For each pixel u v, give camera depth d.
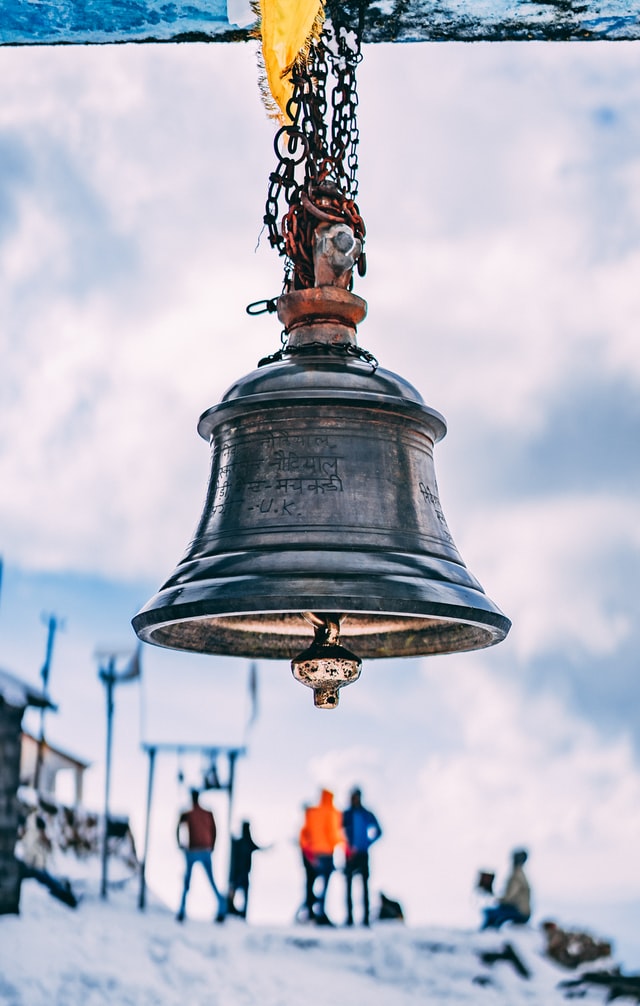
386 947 17.34
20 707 17.56
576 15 4.58
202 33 4.64
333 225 3.83
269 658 4.24
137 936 17.14
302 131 3.93
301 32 3.98
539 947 18.16
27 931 16.36
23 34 4.73
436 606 3.41
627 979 16.92
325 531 3.54
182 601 3.43
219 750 19.17
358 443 3.70
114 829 21.25
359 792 19.47
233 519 3.64
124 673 19.42
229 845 19.47
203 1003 15.28
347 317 3.82
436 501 3.83
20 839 18.38
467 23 4.61
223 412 3.74
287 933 17.80
